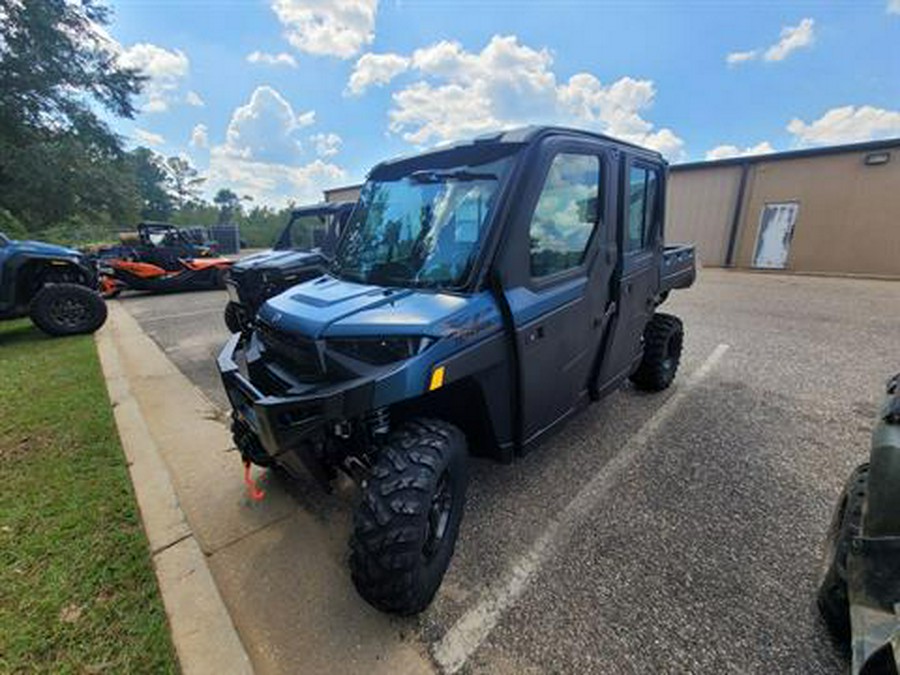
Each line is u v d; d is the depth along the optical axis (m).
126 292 11.71
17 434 3.29
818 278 12.40
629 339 3.28
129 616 1.79
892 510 1.38
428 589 1.80
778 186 13.97
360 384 1.63
